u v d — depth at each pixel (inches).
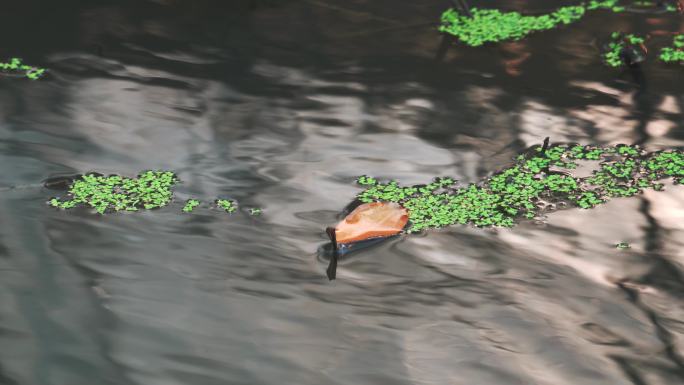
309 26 207.0
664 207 142.9
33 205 143.1
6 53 192.5
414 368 110.0
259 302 121.5
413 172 153.5
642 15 210.1
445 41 199.8
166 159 157.2
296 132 165.8
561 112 172.1
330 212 142.2
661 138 162.9
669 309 120.6
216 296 122.6
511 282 126.1
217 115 171.3
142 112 171.9
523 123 168.7
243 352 112.4
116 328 116.3
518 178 151.6
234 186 149.1
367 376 108.6
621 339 115.3
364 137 164.2
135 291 123.5
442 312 120.0
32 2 216.2
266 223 139.2
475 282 126.1
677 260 130.3
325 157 157.9
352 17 211.2
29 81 182.1
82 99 176.2
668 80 182.5
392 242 135.3
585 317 119.3
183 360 110.9
